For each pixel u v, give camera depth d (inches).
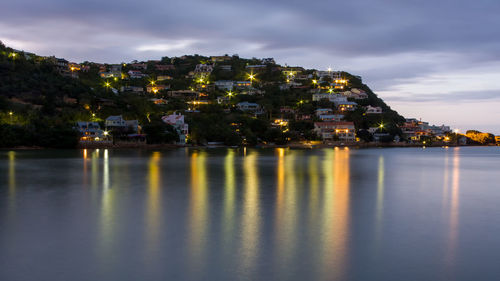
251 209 1441.9
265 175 2623.0
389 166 3612.2
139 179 2337.6
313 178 2472.9
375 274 818.8
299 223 1229.7
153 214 1349.7
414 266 864.3
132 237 1067.9
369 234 1111.0
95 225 1194.0
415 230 1160.8
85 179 2319.1
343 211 1422.2
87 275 807.1
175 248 975.6
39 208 1445.6
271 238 1063.6
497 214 1395.2
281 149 7815.0
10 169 2893.7
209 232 1118.4
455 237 1090.1
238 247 984.9
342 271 834.2
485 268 854.5
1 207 1459.2
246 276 805.9
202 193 1812.3
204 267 852.0
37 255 922.7
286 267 853.8
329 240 1048.8
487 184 2278.5
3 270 832.3
